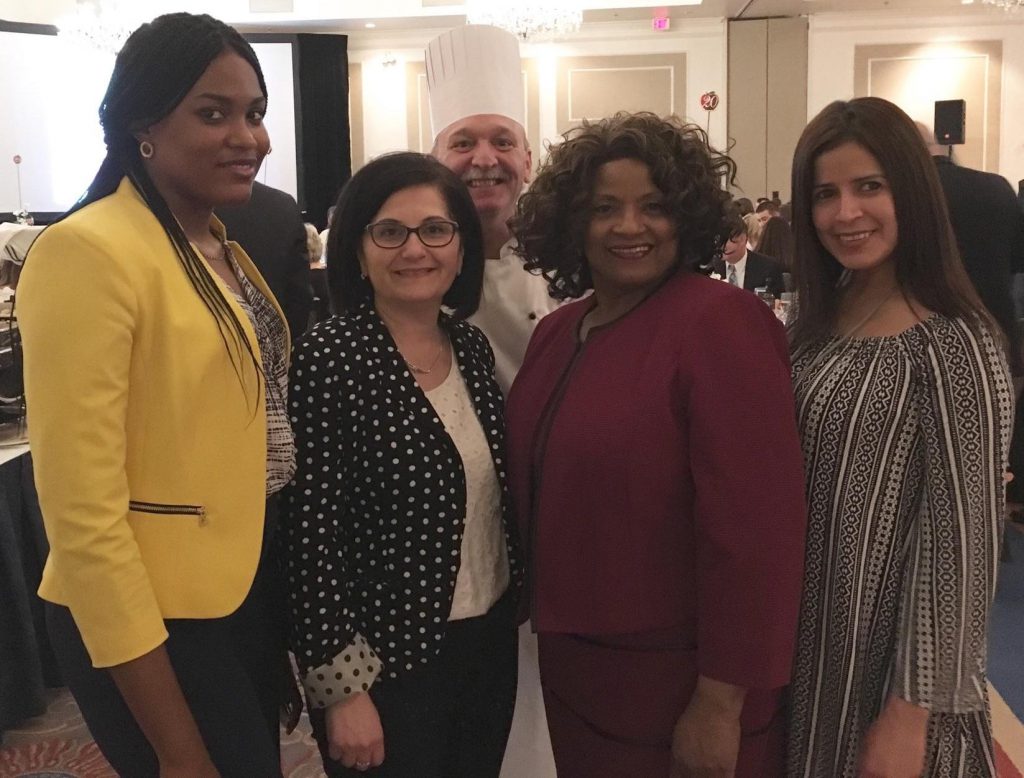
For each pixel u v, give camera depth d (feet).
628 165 4.23
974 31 28.81
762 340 4.04
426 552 4.40
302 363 4.31
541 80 30.60
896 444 4.10
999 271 9.75
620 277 4.36
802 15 29.12
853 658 4.24
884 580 4.19
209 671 3.84
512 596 4.87
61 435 3.40
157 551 3.68
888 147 4.23
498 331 6.17
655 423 4.03
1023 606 10.99
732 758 4.01
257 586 4.25
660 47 30.04
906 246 4.23
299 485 4.23
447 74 6.34
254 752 3.98
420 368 4.63
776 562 3.87
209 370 3.70
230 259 4.35
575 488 4.25
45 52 28.14
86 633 3.50
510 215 6.21
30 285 3.50
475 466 4.61
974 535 3.96
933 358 4.01
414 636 4.39
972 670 4.02
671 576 4.19
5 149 27.96
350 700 4.28
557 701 4.67
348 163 31.32
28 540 8.72
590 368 4.38
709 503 3.92
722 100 29.78
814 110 29.48
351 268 4.67
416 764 4.56
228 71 3.82
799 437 4.24
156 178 3.93
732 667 3.90
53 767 8.11
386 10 28.89
